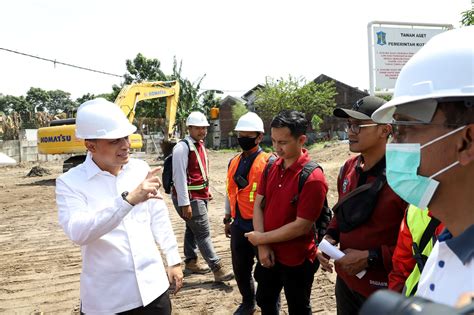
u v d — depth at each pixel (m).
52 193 11.85
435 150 1.08
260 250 2.82
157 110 31.05
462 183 1.06
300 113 2.78
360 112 2.27
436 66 1.06
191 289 4.46
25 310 4.11
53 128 13.45
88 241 2.24
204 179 4.60
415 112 1.11
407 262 1.77
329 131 39.75
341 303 2.52
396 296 0.57
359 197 2.29
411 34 8.01
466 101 1.01
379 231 2.23
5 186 13.55
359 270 2.21
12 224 8.01
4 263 5.52
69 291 4.55
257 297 3.11
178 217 8.01
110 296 2.36
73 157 13.96
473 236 1.01
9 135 27.33
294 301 2.88
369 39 7.81
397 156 1.17
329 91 39.38
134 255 2.40
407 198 1.17
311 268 2.87
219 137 44.38
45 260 5.61
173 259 2.69
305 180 2.68
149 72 30.58
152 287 2.44
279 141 2.72
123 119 2.44
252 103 45.81
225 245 6.00
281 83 38.41
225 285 4.55
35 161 24.81
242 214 3.64
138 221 2.50
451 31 1.12
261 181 3.07
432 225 1.55
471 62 1.02
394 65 7.97
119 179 2.50
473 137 1.02
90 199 2.39
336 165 14.35
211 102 35.53
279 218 2.80
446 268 1.08
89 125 2.32
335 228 2.67
